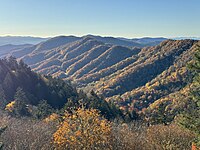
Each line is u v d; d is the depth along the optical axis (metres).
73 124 20.25
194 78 13.50
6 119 29.81
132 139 23.20
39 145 20.41
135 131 28.84
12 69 103.62
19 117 43.44
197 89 13.62
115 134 22.88
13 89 86.00
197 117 13.66
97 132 20.28
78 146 19.95
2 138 19.61
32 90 90.25
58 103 83.94
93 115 20.66
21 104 51.56
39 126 25.56
